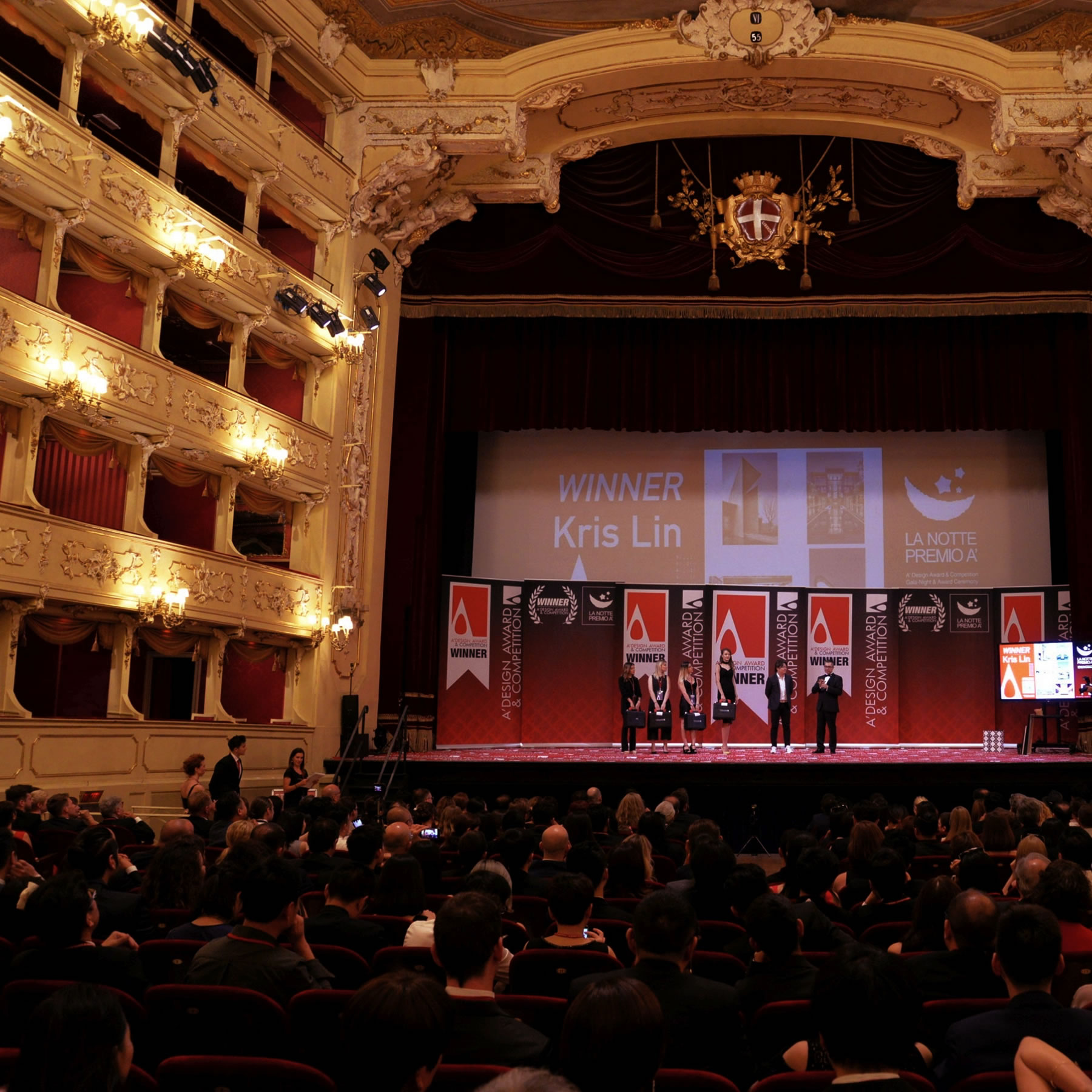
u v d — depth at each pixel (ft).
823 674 68.08
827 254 69.77
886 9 63.62
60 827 30.76
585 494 78.89
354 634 65.36
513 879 22.00
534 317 73.20
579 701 72.18
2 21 49.37
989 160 66.74
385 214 66.69
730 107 67.77
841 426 72.43
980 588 72.13
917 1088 8.78
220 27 59.41
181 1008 12.32
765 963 13.66
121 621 50.06
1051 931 10.83
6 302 42.47
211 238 52.65
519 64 64.54
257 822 25.48
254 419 56.75
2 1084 9.06
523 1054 10.75
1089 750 66.49
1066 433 70.13
